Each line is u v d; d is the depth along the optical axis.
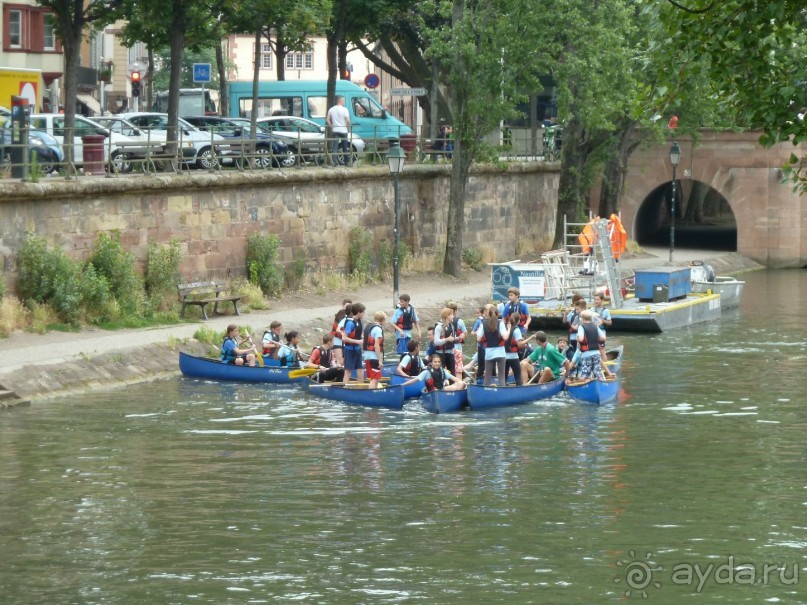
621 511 24.80
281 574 21.09
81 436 31.14
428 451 30.00
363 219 58.22
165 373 39.62
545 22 59.41
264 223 52.19
